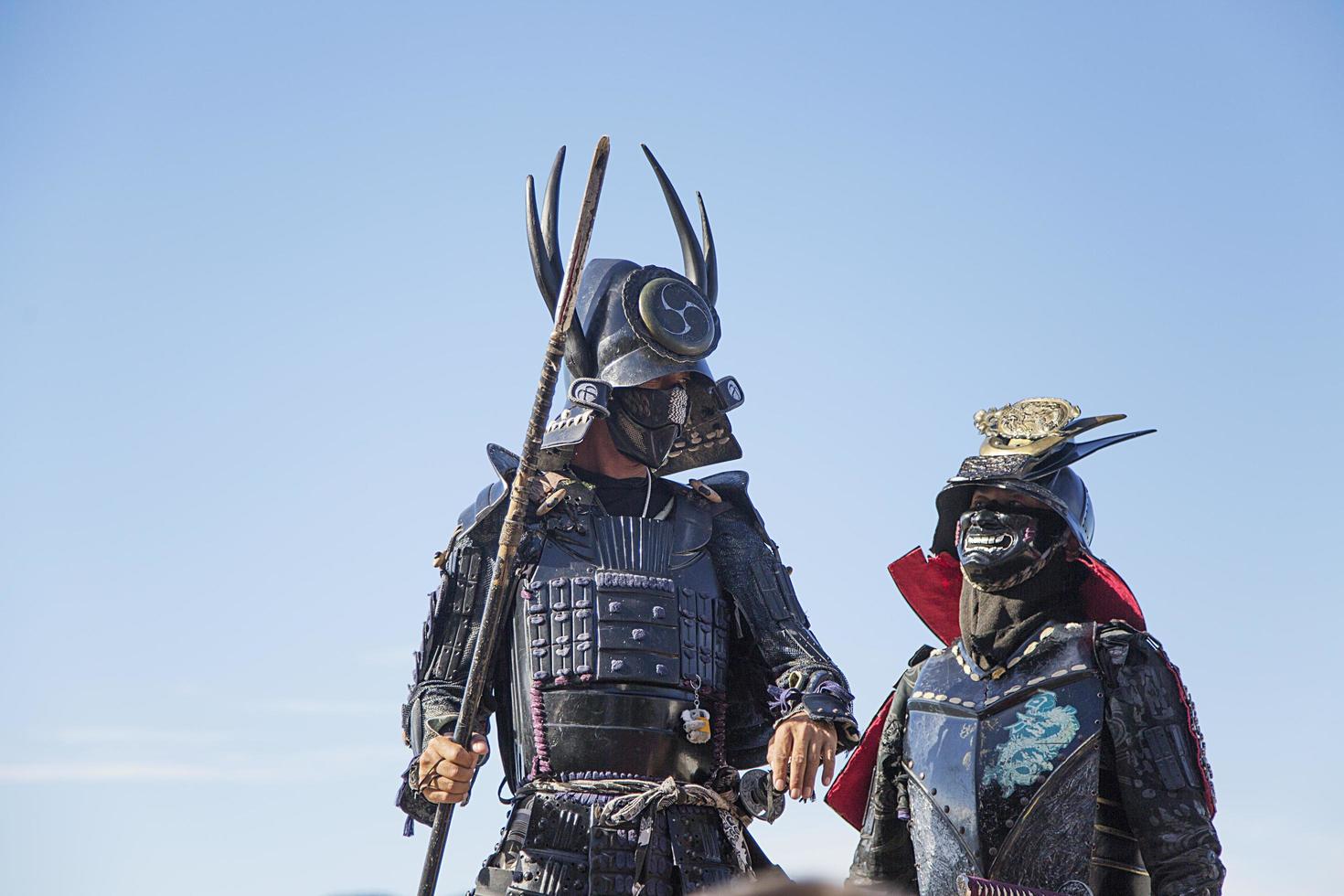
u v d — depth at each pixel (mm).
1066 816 6152
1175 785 6078
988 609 6551
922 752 6508
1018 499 6586
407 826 6836
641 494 7195
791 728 6613
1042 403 6754
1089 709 6238
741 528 7234
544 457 7062
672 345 7000
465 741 6539
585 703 6719
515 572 6895
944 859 6320
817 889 3082
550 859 6578
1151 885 6102
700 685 6840
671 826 6652
